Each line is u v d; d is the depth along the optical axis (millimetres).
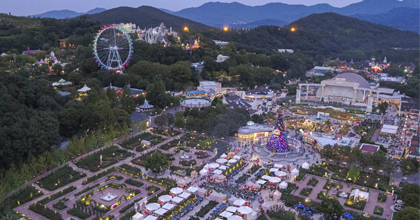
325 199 196250
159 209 196750
